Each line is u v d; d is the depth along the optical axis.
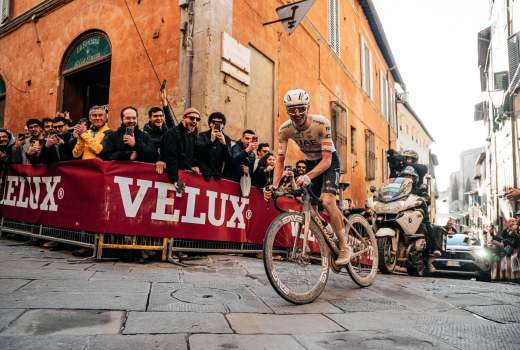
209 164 4.70
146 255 4.19
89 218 4.05
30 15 10.05
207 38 6.47
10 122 10.48
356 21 15.41
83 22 8.68
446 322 2.52
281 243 2.83
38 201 4.84
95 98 9.93
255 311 2.48
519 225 7.32
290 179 3.38
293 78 9.50
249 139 5.27
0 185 5.69
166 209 4.26
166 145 4.29
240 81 7.21
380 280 4.26
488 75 19.58
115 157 4.12
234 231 4.89
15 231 5.21
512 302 3.31
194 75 6.50
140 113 7.18
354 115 14.48
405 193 5.67
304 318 2.42
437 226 6.30
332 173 3.26
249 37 7.61
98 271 3.38
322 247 3.18
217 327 2.07
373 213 5.68
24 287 2.62
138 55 7.42
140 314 2.20
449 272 7.93
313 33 10.88
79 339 1.76
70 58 9.14
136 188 4.11
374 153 17.05
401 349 1.92
